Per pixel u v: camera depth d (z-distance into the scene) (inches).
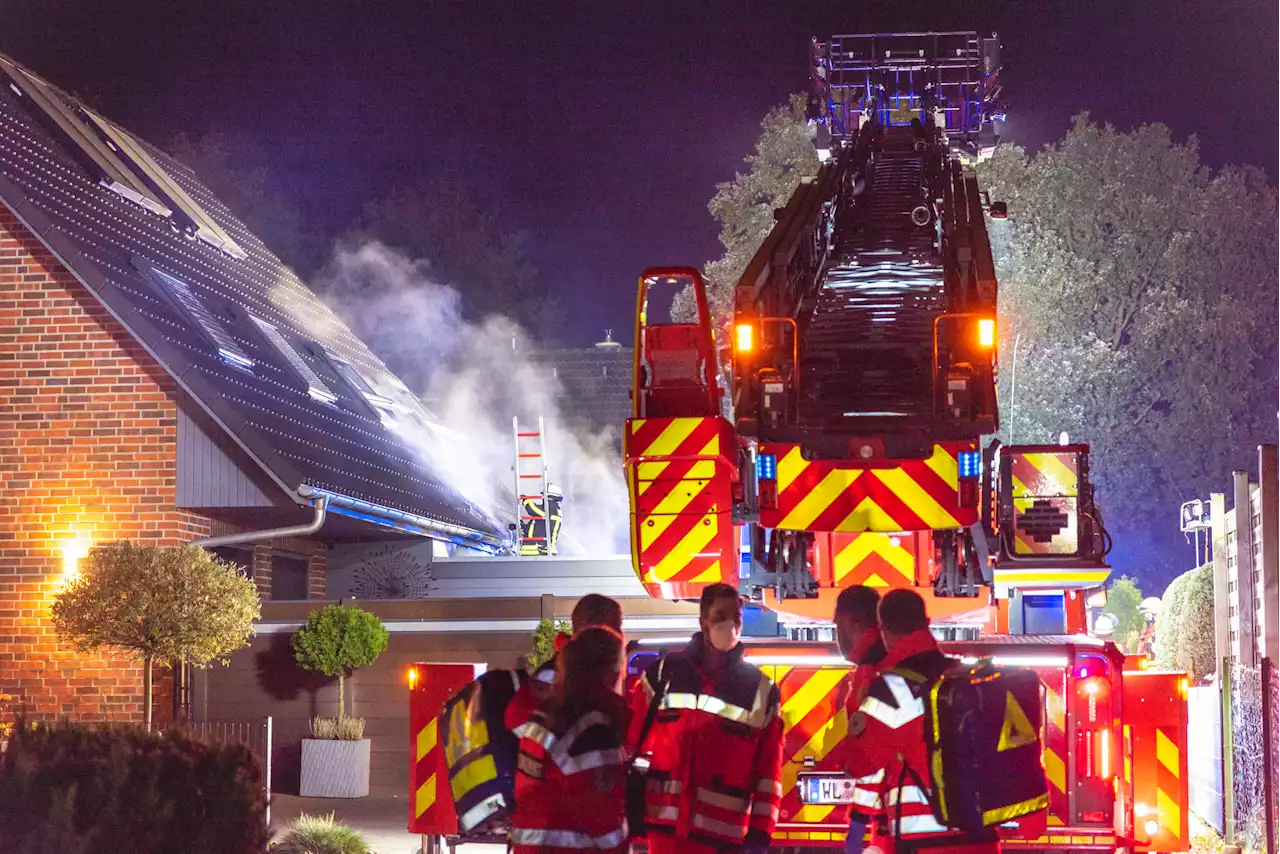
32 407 687.7
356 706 690.2
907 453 335.6
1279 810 440.5
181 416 682.8
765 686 230.1
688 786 227.8
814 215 518.3
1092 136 1567.4
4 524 683.4
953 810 211.2
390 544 916.6
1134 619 1008.2
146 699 587.5
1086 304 1528.1
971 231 433.4
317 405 838.5
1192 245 1577.3
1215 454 1561.3
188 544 654.5
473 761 216.7
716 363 347.3
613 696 213.8
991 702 214.8
